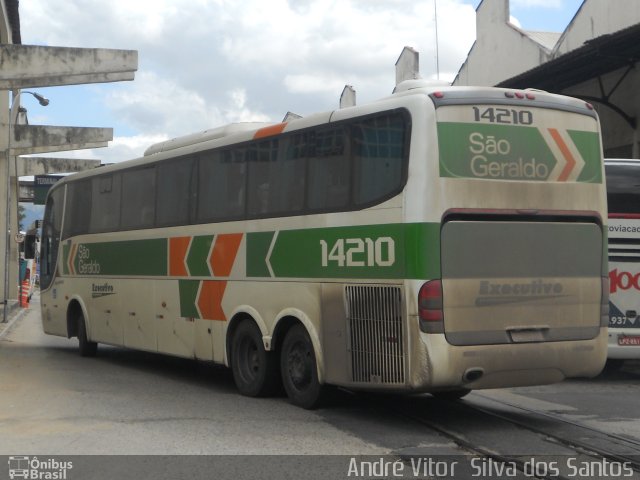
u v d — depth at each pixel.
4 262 26.52
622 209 11.80
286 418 8.48
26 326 22.94
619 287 11.73
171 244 11.59
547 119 8.12
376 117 8.04
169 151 11.81
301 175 9.00
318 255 8.63
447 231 7.48
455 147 7.61
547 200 8.01
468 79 26.58
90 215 14.24
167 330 11.66
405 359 7.50
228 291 10.21
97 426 8.04
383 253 7.78
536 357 7.83
